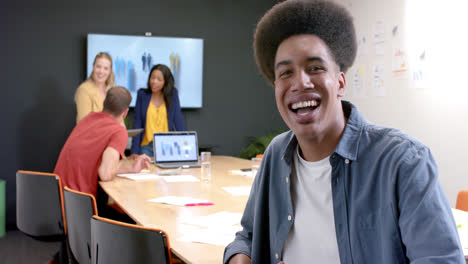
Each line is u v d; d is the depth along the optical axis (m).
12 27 5.36
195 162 4.23
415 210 0.97
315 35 1.10
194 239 1.68
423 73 4.35
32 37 5.43
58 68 5.54
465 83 3.88
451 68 4.02
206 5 6.07
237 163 4.28
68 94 5.57
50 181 2.81
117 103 3.34
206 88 6.12
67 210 2.45
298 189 1.27
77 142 3.24
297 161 1.27
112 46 5.62
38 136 5.50
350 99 5.46
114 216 3.27
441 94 4.14
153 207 2.29
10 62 5.37
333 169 1.15
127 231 1.54
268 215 1.41
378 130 1.13
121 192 2.73
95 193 3.24
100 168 3.18
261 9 6.31
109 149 3.19
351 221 1.12
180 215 2.10
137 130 3.89
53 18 5.50
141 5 5.79
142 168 3.61
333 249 1.19
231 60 6.21
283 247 1.30
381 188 1.06
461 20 3.91
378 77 4.97
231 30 6.19
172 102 4.91
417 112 4.44
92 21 5.63
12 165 5.42
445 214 0.96
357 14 5.29
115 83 5.66
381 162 1.07
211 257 1.49
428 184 0.98
